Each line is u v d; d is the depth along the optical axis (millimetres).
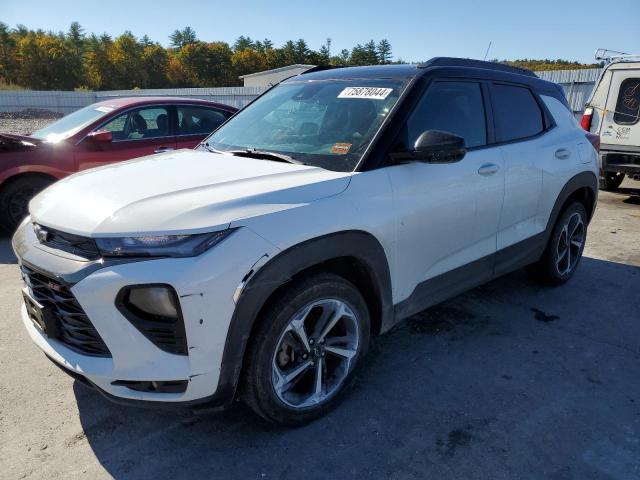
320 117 3277
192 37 149000
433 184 3059
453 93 3416
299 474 2391
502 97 3801
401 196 2875
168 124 6902
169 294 2131
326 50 128375
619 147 8500
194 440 2615
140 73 111375
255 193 2430
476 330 3812
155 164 3051
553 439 2631
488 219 3535
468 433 2674
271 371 2477
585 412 2855
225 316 2209
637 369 3318
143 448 2557
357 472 2400
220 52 121625
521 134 3904
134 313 2168
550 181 4066
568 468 2434
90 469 2412
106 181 2723
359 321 2816
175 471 2404
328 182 2633
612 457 2508
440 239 3186
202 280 2135
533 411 2859
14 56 93750
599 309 4223
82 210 2408
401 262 2959
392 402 2928
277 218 2359
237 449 2549
